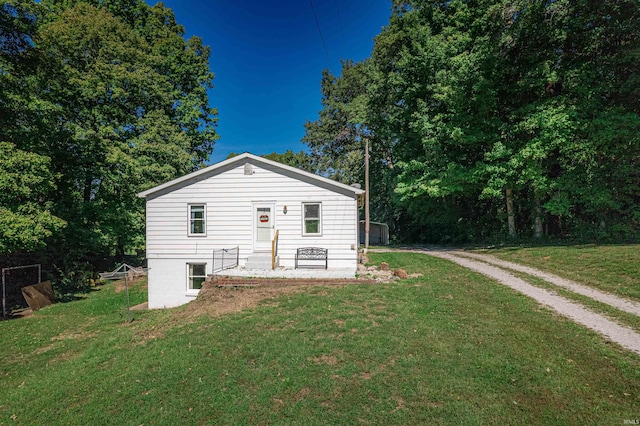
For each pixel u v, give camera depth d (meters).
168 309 12.10
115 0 24.17
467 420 4.28
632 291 8.68
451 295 9.28
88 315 12.75
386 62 26.03
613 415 4.26
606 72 15.03
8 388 6.70
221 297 10.02
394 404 4.65
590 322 7.00
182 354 6.63
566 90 16.31
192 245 13.57
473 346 6.11
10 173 12.44
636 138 13.79
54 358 8.27
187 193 13.62
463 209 26.67
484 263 14.22
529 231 20.77
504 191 21.98
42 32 17.30
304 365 5.78
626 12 13.99
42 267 17.47
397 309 8.14
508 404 4.55
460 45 19.38
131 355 7.08
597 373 5.12
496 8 16.31
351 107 31.77
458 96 17.88
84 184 20.52
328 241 13.02
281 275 11.45
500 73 17.64
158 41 25.27
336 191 13.05
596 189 15.39
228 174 13.49
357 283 10.70
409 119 22.59
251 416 4.66
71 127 17.89
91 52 19.77
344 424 4.35
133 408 5.10
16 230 12.11
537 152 15.52
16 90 14.79
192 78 26.98
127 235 21.50
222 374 5.77
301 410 4.67
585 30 15.72
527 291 9.52
